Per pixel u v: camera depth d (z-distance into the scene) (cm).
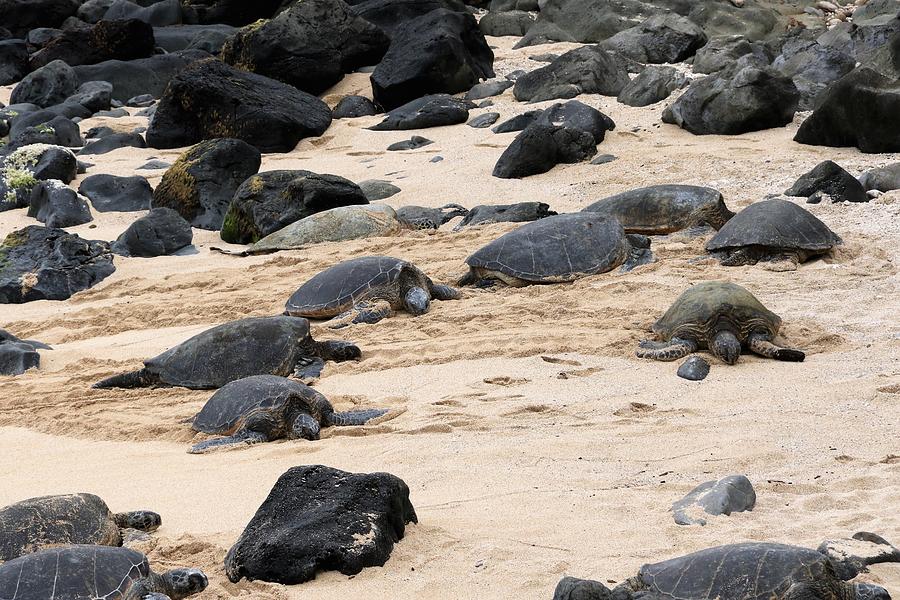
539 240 3669
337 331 3284
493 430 2361
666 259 3747
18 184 5694
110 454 2470
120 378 3034
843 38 6844
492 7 9100
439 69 6912
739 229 3656
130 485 2205
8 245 4628
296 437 2434
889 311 3097
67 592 1468
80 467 2380
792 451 2120
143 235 4781
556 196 4950
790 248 3594
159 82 8194
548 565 1609
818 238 3625
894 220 4028
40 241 4631
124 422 2695
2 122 7069
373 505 1723
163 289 4172
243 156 5453
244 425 2491
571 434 2288
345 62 7631
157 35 9306
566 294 3447
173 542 1806
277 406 2500
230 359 2934
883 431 2202
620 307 3262
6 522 1712
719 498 1792
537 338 3019
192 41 9144
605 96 6544
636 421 2355
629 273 3619
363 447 2319
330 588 1587
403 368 2898
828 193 4400
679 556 1547
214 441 2445
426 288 3525
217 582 1644
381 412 2523
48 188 5425
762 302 3238
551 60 7600
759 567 1359
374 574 1623
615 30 7875
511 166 5344
